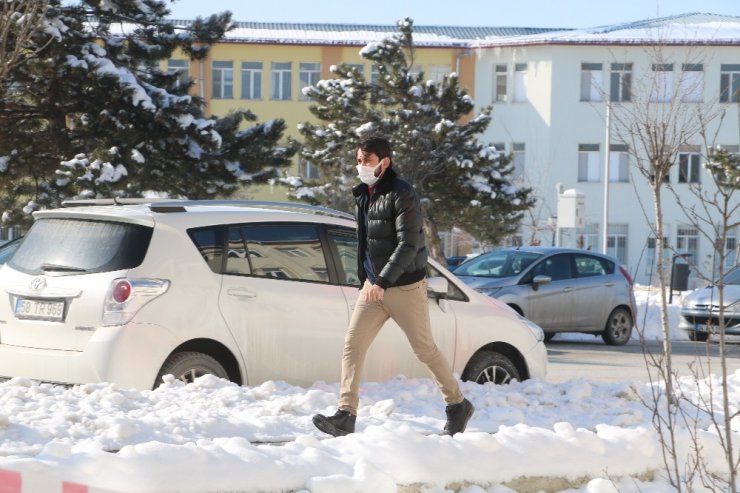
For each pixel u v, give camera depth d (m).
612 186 69.50
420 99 43.41
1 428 7.89
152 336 10.55
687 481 8.48
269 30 75.62
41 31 32.22
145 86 35.41
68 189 33.50
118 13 36.16
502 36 75.25
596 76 69.69
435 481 7.92
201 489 6.93
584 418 10.54
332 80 44.56
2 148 35.28
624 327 28.17
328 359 11.59
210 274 11.01
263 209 11.84
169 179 35.94
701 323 29.20
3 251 19.55
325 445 7.90
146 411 9.16
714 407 11.70
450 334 12.52
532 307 26.20
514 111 71.12
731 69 66.06
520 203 43.28
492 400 10.87
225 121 37.12
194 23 37.72
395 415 10.02
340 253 12.02
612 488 8.60
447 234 67.44
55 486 6.55
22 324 11.04
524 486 8.40
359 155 9.29
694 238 67.38
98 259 10.84
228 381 10.29
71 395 9.39
